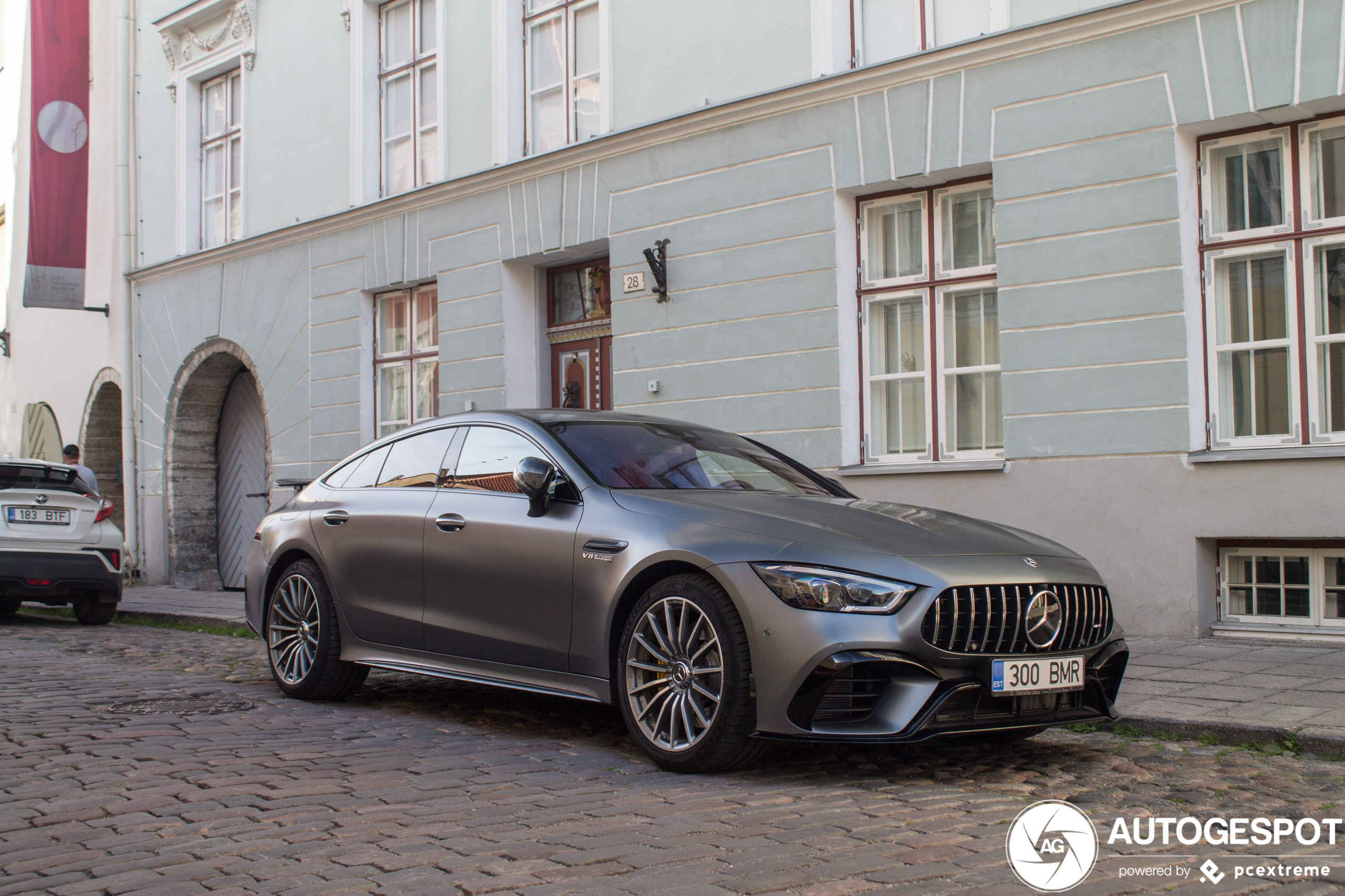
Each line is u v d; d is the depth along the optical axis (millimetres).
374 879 3166
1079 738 5176
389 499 5957
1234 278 7938
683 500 4812
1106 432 8094
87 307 18031
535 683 5078
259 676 7438
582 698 4848
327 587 6227
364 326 13867
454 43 12875
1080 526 8203
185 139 16734
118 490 19078
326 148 14406
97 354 18469
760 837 3555
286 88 14992
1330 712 5176
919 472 8938
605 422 5660
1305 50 7383
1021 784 4297
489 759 4773
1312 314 7641
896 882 3119
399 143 13797
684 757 4414
